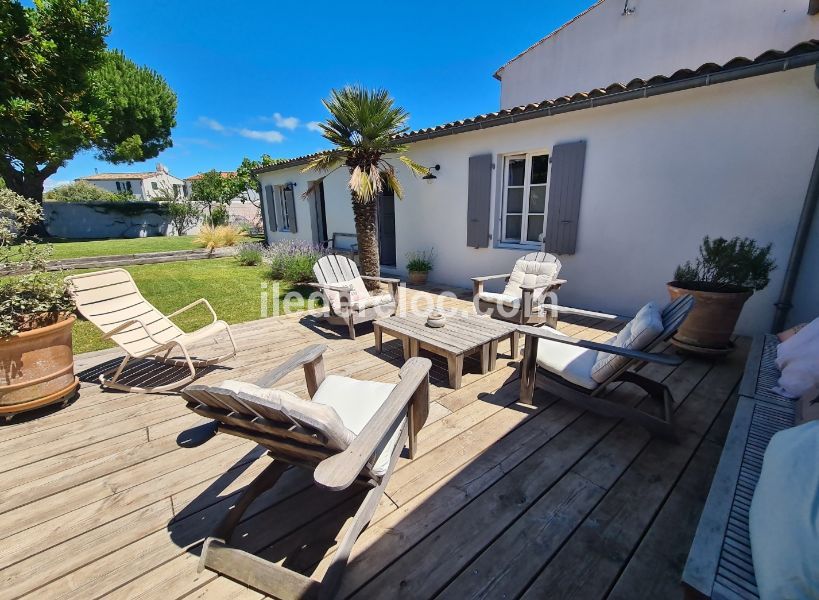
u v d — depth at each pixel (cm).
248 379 295
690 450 198
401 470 186
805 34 452
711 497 110
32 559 142
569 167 449
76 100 952
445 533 150
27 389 232
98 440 216
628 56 602
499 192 544
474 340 283
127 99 1292
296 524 157
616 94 373
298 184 981
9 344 221
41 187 1279
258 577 127
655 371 288
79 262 838
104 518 161
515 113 450
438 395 263
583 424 225
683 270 340
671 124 373
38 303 236
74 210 1636
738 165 344
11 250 250
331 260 453
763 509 96
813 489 90
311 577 135
